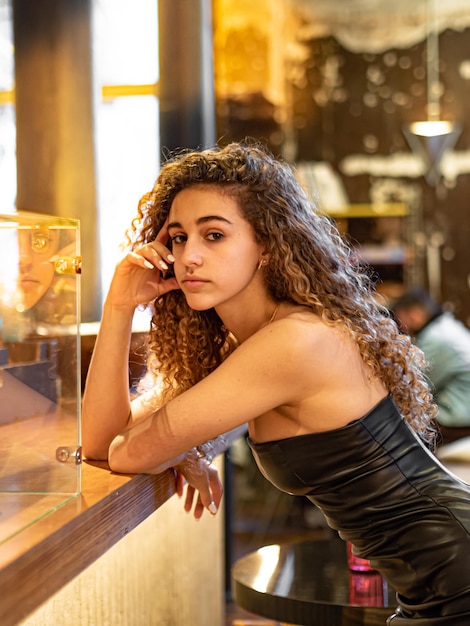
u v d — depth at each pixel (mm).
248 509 6352
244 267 1719
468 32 7047
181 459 1867
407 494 1682
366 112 7176
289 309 1739
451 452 4434
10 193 6980
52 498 1422
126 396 1890
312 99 7223
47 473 1427
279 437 1726
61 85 3338
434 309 5438
